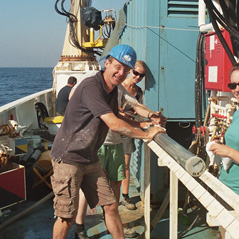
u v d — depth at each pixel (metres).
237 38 3.03
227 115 3.22
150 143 2.89
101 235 3.67
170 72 4.14
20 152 4.78
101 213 4.16
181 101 4.19
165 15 4.06
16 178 4.17
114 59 2.48
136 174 5.16
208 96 3.96
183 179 2.10
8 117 6.29
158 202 4.38
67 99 7.77
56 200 2.71
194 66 4.14
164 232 3.75
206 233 3.71
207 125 3.85
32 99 8.05
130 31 5.36
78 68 9.53
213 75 3.55
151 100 4.16
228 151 2.36
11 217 4.32
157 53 4.11
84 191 2.94
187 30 4.09
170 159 2.45
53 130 7.61
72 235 3.78
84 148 2.63
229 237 2.37
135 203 4.46
